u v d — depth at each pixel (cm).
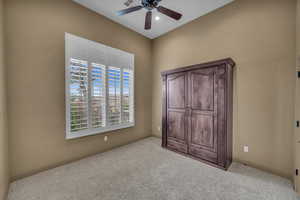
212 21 286
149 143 363
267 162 220
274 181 197
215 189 181
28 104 209
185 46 338
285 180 199
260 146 227
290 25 199
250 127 237
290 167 200
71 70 254
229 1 257
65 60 247
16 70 197
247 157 241
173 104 304
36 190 179
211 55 289
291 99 199
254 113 233
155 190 180
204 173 219
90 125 284
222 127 230
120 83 342
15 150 198
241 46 246
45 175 213
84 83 274
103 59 305
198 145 262
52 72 232
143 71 400
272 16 214
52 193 174
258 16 227
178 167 238
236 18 252
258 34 227
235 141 254
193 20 319
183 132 287
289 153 201
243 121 244
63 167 238
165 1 258
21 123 203
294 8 196
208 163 247
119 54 338
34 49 213
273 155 215
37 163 219
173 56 366
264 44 222
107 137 316
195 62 318
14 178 197
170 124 312
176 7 275
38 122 219
